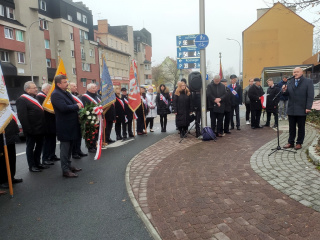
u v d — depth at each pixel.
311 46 37.19
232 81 10.62
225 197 4.22
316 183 4.50
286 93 6.74
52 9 39.28
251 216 3.61
